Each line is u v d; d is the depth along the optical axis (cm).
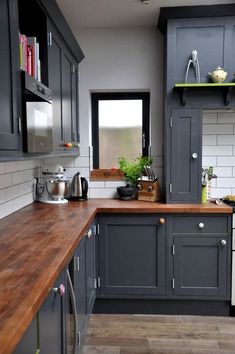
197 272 268
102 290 272
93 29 313
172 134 278
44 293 111
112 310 279
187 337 238
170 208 262
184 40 271
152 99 314
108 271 272
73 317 158
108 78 316
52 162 321
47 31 204
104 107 333
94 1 255
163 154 307
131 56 313
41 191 297
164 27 287
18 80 155
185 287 269
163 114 308
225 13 265
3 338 81
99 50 315
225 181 315
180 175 279
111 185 321
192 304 275
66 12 275
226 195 314
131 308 278
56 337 138
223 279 267
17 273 124
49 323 126
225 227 264
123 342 231
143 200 301
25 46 174
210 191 305
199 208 261
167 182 280
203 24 269
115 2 257
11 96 146
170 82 274
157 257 269
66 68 261
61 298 145
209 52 271
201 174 279
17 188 251
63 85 250
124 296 272
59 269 132
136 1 256
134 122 332
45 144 189
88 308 232
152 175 302
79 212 244
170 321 263
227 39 268
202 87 268
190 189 280
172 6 263
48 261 137
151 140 316
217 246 265
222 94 272
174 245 267
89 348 224
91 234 244
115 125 333
